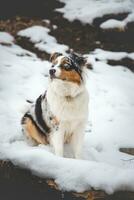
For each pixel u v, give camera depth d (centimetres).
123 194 582
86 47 1115
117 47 1118
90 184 585
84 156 724
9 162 645
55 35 1141
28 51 1090
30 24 1174
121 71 1048
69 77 657
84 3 1222
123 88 975
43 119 709
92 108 883
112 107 898
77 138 714
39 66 1014
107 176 590
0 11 1212
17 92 896
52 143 709
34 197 623
